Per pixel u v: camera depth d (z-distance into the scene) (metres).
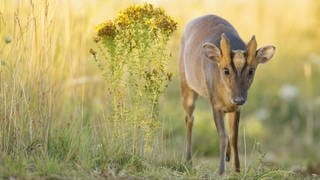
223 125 12.81
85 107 15.44
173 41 17.38
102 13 16.81
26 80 12.45
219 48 12.76
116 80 12.37
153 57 12.34
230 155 13.62
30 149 12.03
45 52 12.67
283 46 23.70
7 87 12.15
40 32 12.68
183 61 14.02
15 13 12.42
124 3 16.66
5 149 11.88
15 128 12.00
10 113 12.02
